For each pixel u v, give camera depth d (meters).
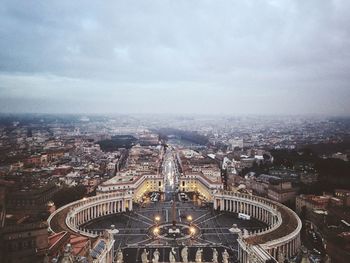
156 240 190.12
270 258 134.12
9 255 134.12
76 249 134.50
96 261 131.38
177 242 186.62
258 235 168.88
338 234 173.75
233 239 192.00
